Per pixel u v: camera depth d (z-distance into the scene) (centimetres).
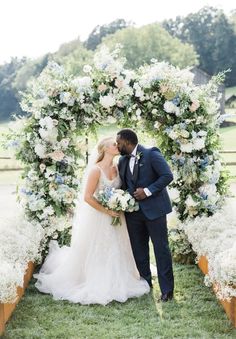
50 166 648
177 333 470
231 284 459
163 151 679
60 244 653
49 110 639
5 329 481
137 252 592
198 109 661
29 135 642
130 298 570
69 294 565
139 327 488
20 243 541
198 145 645
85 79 639
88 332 475
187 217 674
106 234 575
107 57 646
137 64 6750
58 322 500
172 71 654
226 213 641
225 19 7256
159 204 562
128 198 559
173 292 576
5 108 7569
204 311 526
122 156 586
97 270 571
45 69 646
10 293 435
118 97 643
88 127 666
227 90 6888
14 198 1252
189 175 659
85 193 575
